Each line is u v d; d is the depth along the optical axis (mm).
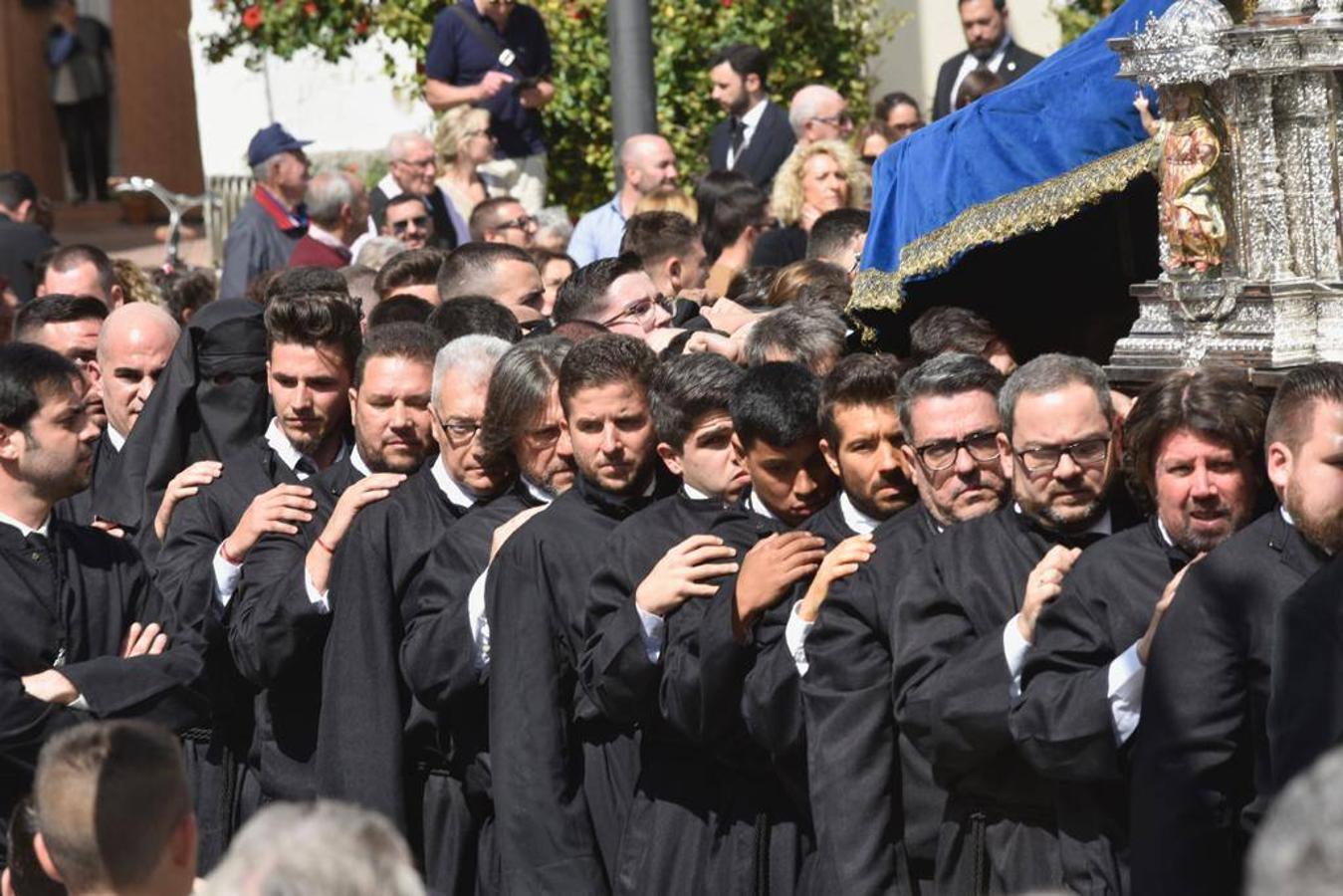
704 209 23859
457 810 15086
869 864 12922
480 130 28984
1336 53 12891
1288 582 11484
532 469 15141
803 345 15969
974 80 27547
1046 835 12695
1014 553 12891
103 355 19094
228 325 18312
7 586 15188
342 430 17281
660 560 13859
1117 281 17203
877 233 16297
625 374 14406
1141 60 13297
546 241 26531
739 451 14148
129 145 51438
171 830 10500
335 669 15023
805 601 13203
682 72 32344
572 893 14023
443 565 14906
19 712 14812
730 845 13773
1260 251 13125
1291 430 11406
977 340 15570
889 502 13734
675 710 13375
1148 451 12188
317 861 7141
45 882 11727
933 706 12516
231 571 15922
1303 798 6277
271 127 29172
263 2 33562
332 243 28125
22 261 28828
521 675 14180
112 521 18062
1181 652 11477
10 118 51844
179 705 15562
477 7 30219
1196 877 11375
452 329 17266
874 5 33719
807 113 26828
